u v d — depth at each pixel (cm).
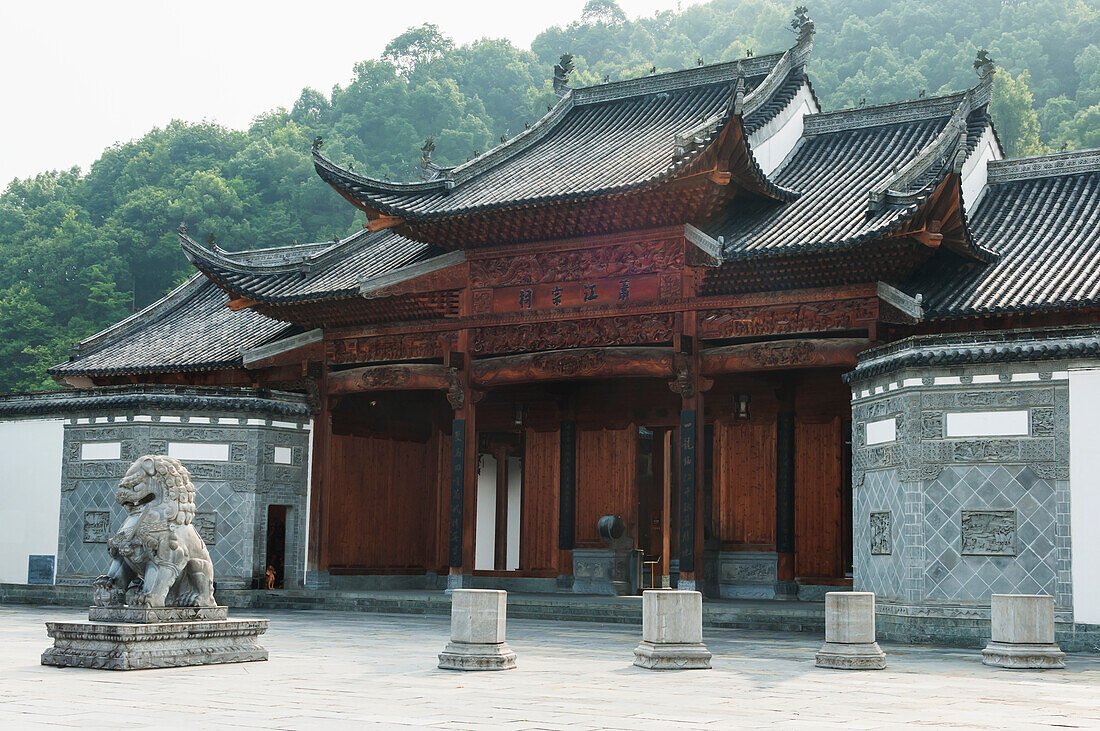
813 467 3459
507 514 4081
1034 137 11100
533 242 3288
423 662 1842
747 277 2984
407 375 3475
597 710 1288
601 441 3831
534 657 1970
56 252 11550
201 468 3344
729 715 1261
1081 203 3228
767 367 2984
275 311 3597
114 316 10956
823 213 3052
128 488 1767
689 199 2989
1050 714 1312
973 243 2888
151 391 3344
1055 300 2606
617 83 4031
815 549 3425
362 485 3819
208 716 1204
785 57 3688
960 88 12800
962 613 2292
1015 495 2275
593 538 3794
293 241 12400
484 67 16175
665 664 1766
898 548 2414
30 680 1524
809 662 1933
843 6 15912
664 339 3089
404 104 14600
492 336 3353
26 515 3497
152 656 1677
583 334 3209
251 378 3772
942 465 2350
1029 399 2283
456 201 3375
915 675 1748
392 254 3762
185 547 1767
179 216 11994
